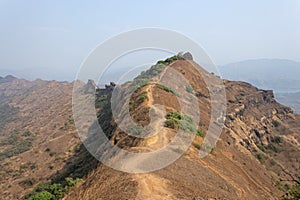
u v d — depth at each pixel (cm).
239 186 2597
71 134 9038
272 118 8681
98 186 2227
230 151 4122
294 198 2314
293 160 6800
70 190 2955
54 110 15100
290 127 8756
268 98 9381
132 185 1886
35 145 10538
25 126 14425
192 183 2062
